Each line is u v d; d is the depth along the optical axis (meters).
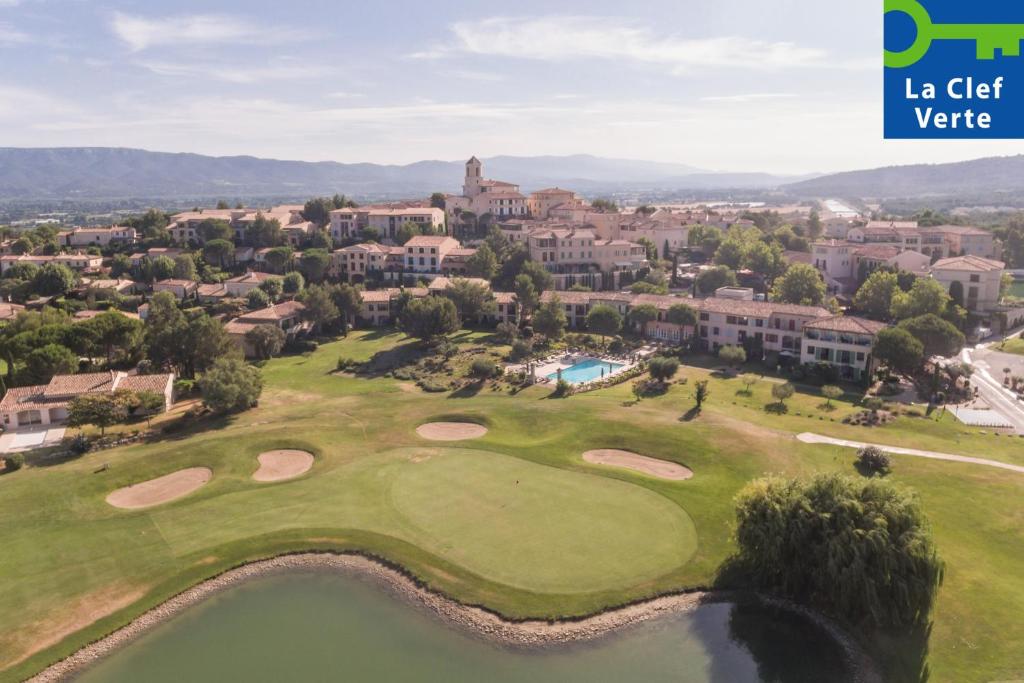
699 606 56.78
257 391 109.69
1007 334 155.38
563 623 54.84
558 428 95.50
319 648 52.50
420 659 51.19
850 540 52.44
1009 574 58.56
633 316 151.88
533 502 73.31
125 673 50.50
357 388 122.56
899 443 87.56
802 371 120.62
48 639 54.19
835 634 53.34
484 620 55.31
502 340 152.25
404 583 60.50
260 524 70.00
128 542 67.25
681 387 116.56
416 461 85.19
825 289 180.62
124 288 192.38
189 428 100.88
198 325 125.50
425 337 145.88
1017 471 77.62
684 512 70.25
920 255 190.88
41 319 139.38
